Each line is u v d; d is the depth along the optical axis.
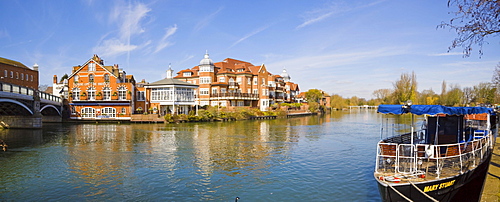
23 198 13.01
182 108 60.06
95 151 23.42
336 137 32.62
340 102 143.62
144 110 57.12
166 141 28.88
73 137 31.77
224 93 69.44
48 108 49.19
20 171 17.27
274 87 87.00
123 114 54.44
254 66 82.31
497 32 11.17
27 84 59.69
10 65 54.25
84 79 55.78
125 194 13.48
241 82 75.75
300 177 16.09
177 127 44.16
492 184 10.30
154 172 17.08
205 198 13.02
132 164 19.02
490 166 12.60
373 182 15.16
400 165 13.12
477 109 13.60
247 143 27.84
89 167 18.23
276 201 12.69
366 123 54.06
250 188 14.32
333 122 56.91
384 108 13.31
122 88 54.75
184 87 58.00
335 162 19.62
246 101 76.75
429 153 11.87
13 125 40.81
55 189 14.15
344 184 14.86
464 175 11.90
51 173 16.84
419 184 10.51
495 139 20.19
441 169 12.19
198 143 27.70
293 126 47.00
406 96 74.31
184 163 19.34
